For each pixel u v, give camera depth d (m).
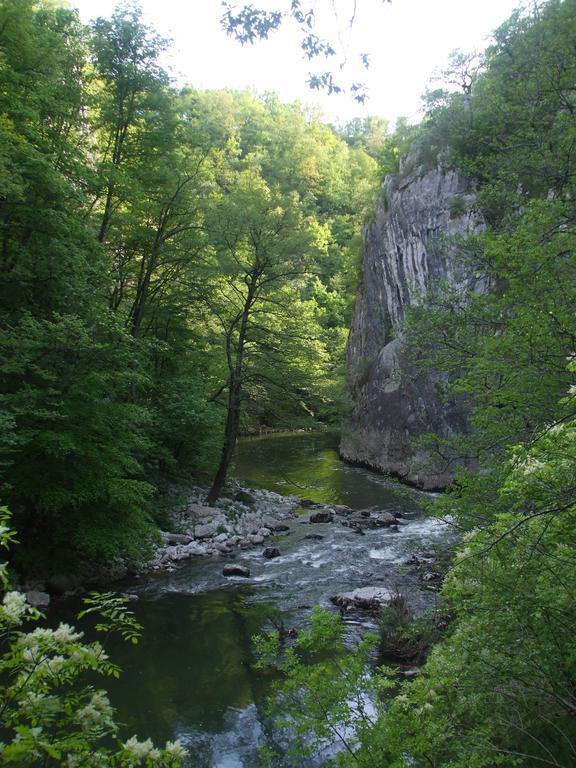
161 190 16.77
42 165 10.42
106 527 10.94
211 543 14.40
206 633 8.91
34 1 12.05
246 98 69.94
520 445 3.79
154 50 15.61
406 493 8.71
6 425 8.02
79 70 15.39
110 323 10.77
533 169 9.12
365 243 30.83
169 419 16.67
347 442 29.30
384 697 6.17
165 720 6.44
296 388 18.80
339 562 12.52
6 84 11.04
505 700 3.80
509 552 3.92
